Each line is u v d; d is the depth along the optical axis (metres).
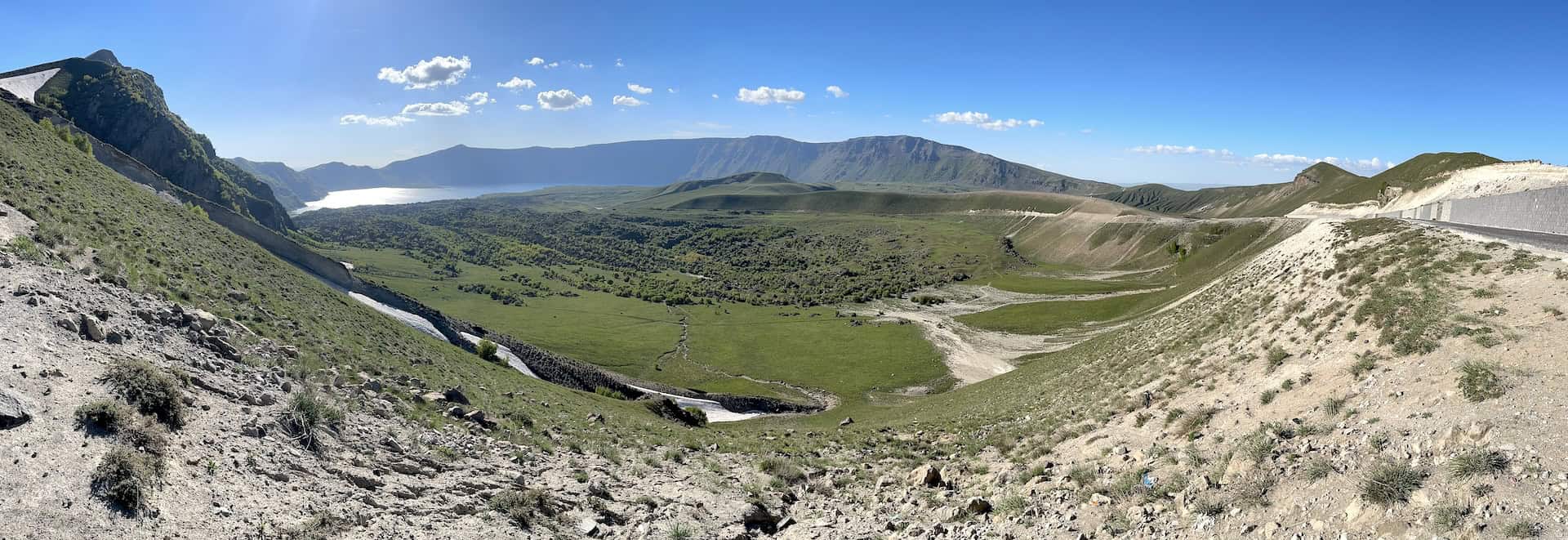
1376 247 29.17
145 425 11.78
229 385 15.84
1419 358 15.62
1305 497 11.81
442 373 33.94
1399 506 10.52
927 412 49.88
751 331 156.50
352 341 31.86
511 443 21.91
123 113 181.25
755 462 26.05
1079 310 120.38
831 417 60.56
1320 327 21.98
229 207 195.50
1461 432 11.57
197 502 10.60
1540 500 9.50
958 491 19.14
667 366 121.94
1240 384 20.58
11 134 39.81
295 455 13.88
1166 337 37.56
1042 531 13.90
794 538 15.80
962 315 149.12
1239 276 50.50
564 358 89.06
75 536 8.79
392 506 13.21
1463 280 20.16
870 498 19.89
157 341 16.80
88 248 23.56
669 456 25.73
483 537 12.88
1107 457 17.84
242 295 29.42
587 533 14.61
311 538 10.74
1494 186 79.56
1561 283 17.31
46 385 11.69
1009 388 48.31
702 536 15.26
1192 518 12.59
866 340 131.75
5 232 20.53
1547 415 11.33
